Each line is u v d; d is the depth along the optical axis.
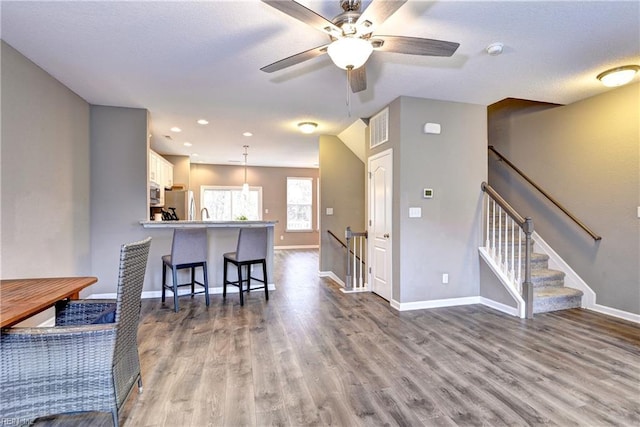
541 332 3.15
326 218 5.96
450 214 4.04
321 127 5.30
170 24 2.33
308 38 2.53
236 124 5.04
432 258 3.98
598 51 2.72
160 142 6.35
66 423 1.83
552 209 4.29
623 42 2.58
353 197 6.07
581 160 3.93
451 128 4.03
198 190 9.54
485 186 4.11
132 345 1.94
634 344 2.86
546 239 4.36
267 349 2.78
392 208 4.07
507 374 2.35
